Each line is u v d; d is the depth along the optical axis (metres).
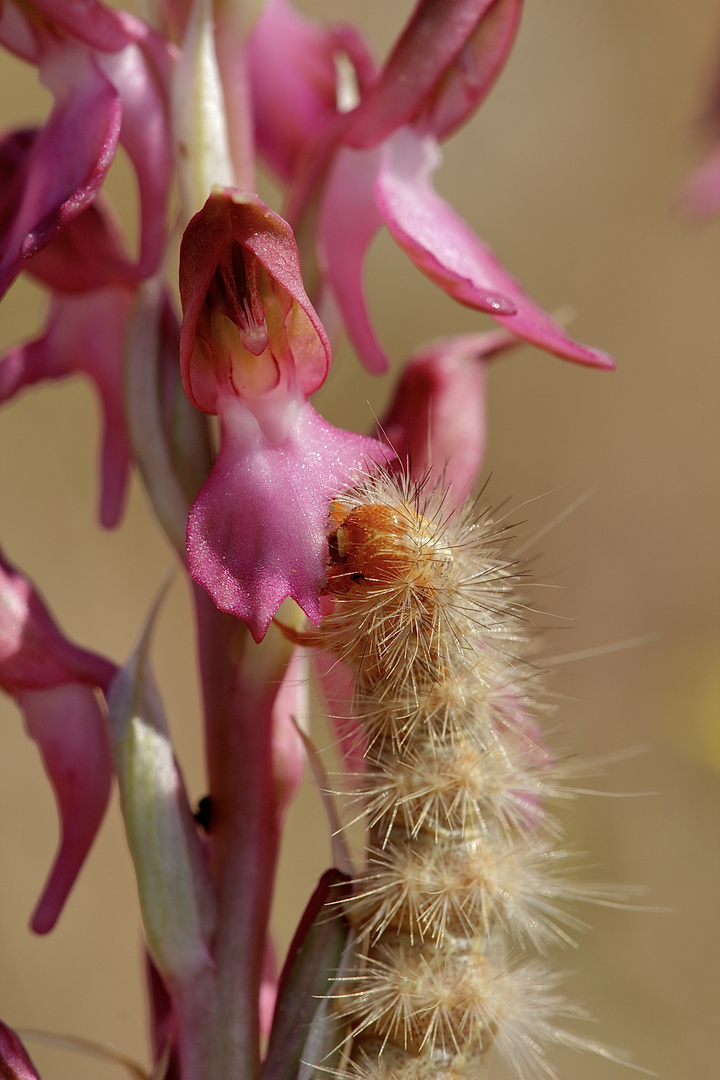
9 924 0.33
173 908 0.17
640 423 0.44
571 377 0.45
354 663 0.17
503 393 0.44
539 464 0.44
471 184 0.45
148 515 0.35
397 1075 0.17
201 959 0.17
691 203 0.24
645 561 0.44
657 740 0.36
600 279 0.45
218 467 0.17
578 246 0.45
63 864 0.18
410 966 0.17
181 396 0.18
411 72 0.18
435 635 0.17
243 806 0.17
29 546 0.34
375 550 0.17
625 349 0.45
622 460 0.44
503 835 0.18
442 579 0.17
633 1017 0.31
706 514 0.44
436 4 0.18
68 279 0.18
